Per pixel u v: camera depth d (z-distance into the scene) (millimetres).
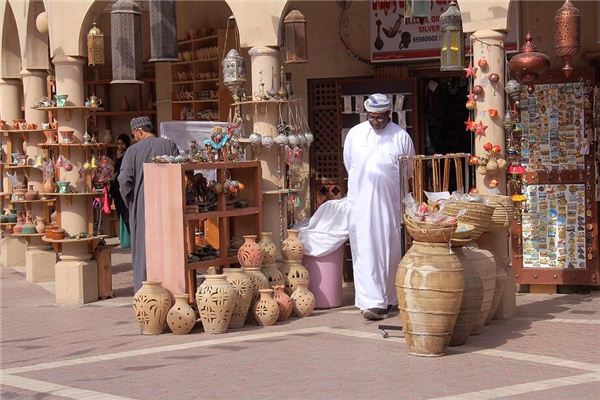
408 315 9102
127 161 11648
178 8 17984
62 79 13414
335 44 14477
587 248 12812
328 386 8047
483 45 10852
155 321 10617
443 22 10961
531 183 12953
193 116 17641
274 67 12109
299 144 12227
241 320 10875
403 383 8094
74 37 13305
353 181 11328
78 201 13430
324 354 9328
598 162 12844
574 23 10609
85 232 13461
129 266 16938
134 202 11633
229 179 11789
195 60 17359
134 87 21156
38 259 15758
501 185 10945
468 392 7730
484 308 9938
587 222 12797
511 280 11055
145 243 11180
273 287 11336
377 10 14141
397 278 9188
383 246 11195
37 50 15188
